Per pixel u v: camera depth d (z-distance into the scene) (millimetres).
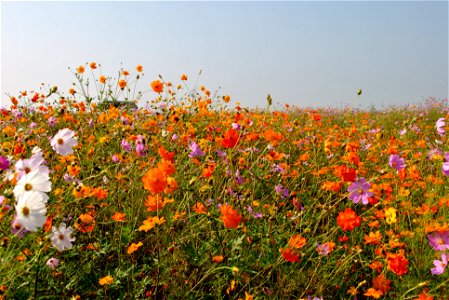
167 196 1502
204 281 1197
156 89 2236
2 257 966
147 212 1478
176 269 1174
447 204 1578
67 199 1238
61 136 1195
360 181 1341
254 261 1248
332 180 1829
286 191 1609
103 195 1250
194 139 2109
